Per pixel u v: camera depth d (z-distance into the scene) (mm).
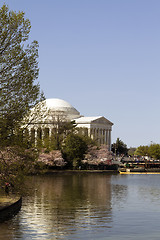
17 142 43625
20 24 44000
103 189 90188
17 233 39781
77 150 160750
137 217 50688
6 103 43406
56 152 152250
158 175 167625
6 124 43094
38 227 42906
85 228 43031
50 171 143375
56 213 52406
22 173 44562
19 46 43906
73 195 74562
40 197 69750
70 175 139625
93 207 59156
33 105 45281
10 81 43750
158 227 44000
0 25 43219
